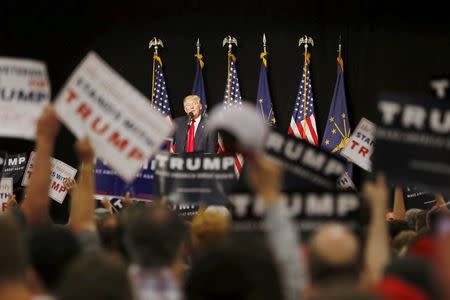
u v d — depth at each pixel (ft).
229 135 15.29
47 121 20.52
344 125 69.77
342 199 19.98
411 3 70.28
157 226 16.20
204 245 21.17
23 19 75.41
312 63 71.87
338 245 14.57
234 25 73.31
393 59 70.49
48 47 75.31
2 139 75.72
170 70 74.18
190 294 13.87
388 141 20.98
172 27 74.23
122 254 21.76
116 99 22.66
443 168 20.74
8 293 14.46
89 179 21.04
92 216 20.94
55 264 16.84
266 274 13.75
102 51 75.15
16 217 20.59
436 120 20.81
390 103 20.98
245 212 19.60
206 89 73.56
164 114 72.59
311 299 10.90
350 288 10.84
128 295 13.46
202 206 30.81
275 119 72.23
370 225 19.65
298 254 15.26
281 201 15.30
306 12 72.08
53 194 54.39
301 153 21.26
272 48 72.59
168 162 29.78
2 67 22.88
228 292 13.57
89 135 22.77
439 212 29.81
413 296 14.43
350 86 71.15
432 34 69.97
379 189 18.67
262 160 15.25
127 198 31.17
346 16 71.36
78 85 22.85
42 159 20.52
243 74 72.95
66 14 75.31
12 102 22.93
